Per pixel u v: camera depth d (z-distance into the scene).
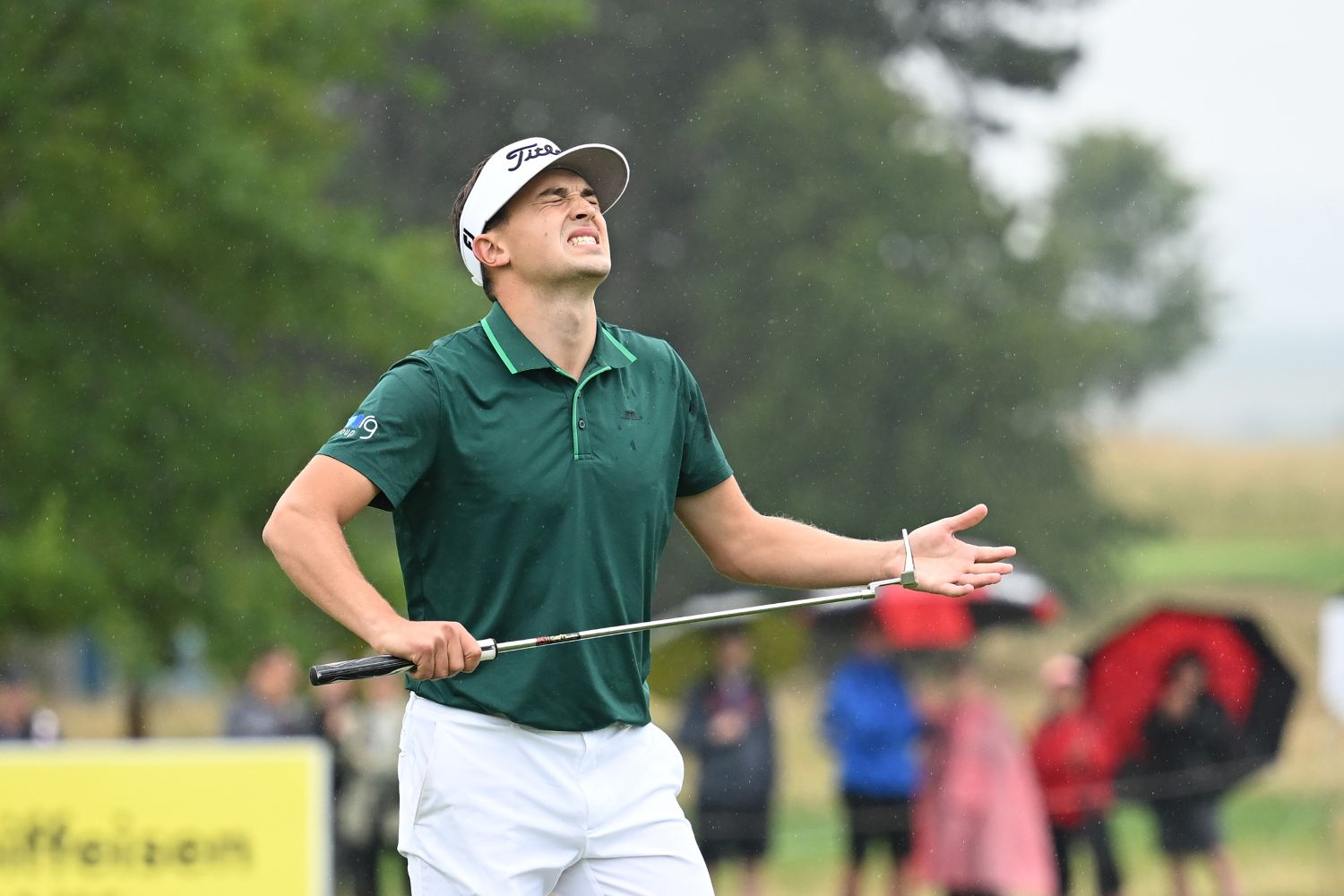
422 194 82.94
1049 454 90.25
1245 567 92.94
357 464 12.38
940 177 91.75
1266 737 32.16
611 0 92.44
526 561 12.73
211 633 44.62
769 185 89.88
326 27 50.00
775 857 33.59
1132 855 35.44
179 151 44.25
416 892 13.08
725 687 32.53
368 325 46.94
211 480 45.78
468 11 54.62
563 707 12.80
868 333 86.38
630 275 91.50
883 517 86.50
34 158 43.38
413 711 13.11
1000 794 31.50
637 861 13.10
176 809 25.80
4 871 25.42
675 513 14.16
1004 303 92.94
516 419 12.73
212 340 49.16
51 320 45.25
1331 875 33.91
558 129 89.69
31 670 50.91
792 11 96.94
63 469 44.31
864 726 32.03
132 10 43.91
